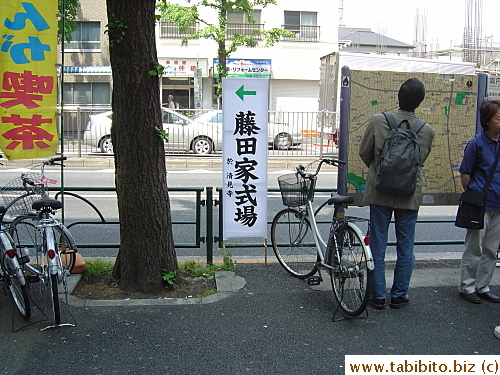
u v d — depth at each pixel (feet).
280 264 17.89
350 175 17.44
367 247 12.66
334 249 14.07
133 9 13.62
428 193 18.42
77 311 13.71
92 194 32.58
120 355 11.41
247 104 16.35
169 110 48.34
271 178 40.47
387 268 17.94
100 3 80.59
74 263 15.57
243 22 86.89
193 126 47.78
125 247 15.05
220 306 14.20
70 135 47.11
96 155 47.47
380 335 12.56
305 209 16.31
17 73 14.74
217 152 48.24
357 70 17.13
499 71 57.47
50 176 38.75
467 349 11.95
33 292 14.83
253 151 16.57
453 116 18.16
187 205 29.73
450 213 29.84
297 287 15.76
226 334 12.50
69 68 81.97
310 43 89.61
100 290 15.12
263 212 16.89
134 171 14.61
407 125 13.51
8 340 12.05
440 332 12.79
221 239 17.67
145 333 12.49
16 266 12.62
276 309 14.06
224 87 16.28
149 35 14.01
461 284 14.93
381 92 17.33
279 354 11.56
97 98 83.10
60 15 15.05
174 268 15.48
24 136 15.01
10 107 14.78
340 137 17.44
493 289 15.80
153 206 14.84
